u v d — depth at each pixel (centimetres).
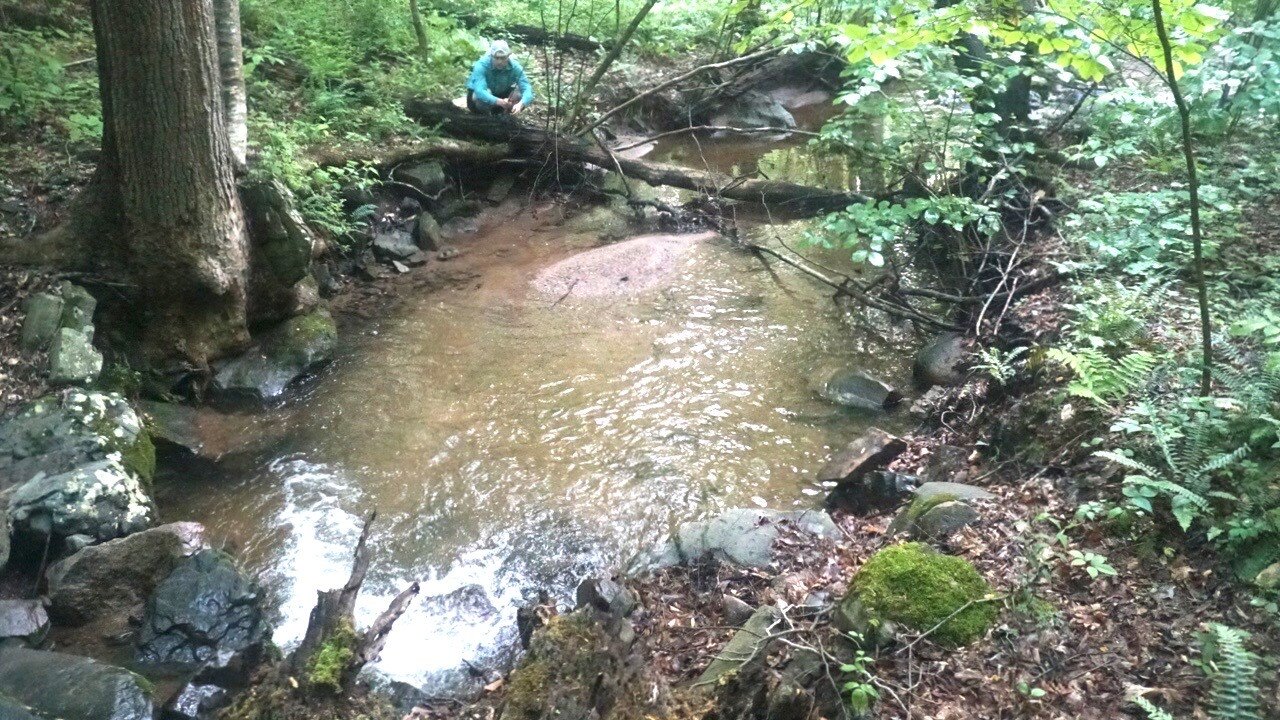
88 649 459
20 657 425
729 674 383
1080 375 527
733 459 623
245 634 462
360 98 1053
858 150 954
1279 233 700
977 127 872
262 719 371
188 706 413
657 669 418
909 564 412
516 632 480
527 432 653
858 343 779
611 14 1473
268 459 623
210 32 623
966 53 797
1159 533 427
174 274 650
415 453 629
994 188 853
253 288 716
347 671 379
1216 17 421
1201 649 365
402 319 812
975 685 365
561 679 376
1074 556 416
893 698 359
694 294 860
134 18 577
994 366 619
